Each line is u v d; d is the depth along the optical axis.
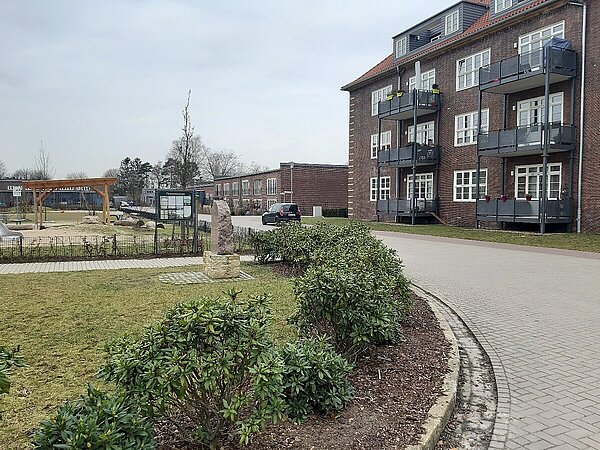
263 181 57.06
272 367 3.06
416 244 19.64
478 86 26.59
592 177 20.64
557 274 12.05
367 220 35.69
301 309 5.07
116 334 6.20
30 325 6.63
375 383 4.50
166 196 15.48
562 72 20.95
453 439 3.82
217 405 3.17
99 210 59.94
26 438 3.46
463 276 11.84
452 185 28.61
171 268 12.55
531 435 3.91
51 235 21.39
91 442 2.43
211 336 3.01
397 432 3.57
